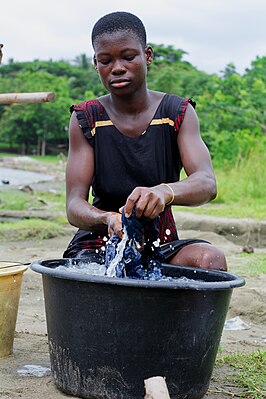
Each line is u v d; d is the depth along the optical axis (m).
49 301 2.98
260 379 3.27
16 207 12.55
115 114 3.49
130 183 3.46
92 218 3.23
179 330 2.77
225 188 13.61
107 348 2.78
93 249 3.57
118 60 3.31
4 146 68.62
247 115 19.16
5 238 9.02
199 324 2.82
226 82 19.95
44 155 60.81
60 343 2.94
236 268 6.70
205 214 10.86
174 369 2.79
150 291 2.69
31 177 25.67
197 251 3.39
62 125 60.41
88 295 2.78
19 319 4.61
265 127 19.11
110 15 3.34
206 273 3.23
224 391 3.12
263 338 4.31
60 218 10.70
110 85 3.36
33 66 80.50
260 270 6.55
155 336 2.74
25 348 3.79
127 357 2.76
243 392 3.11
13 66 85.06
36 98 4.23
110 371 2.79
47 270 2.88
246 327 4.62
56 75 79.06
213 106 19.59
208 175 3.31
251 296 5.10
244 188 13.82
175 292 2.71
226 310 2.99
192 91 41.09
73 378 2.90
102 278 2.71
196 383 2.89
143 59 3.36
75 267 3.26
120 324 2.74
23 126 63.16
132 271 3.02
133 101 3.43
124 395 2.79
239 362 3.57
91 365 2.83
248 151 16.64
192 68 57.44
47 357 3.61
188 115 3.49
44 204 13.56
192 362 2.84
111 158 3.46
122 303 2.72
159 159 3.46
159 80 42.75
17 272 3.58
